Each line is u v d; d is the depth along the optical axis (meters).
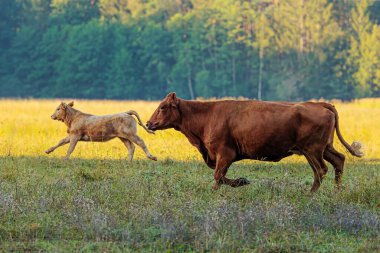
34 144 44.34
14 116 69.94
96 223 21.19
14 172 30.36
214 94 173.12
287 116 27.06
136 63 177.62
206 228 20.56
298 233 20.75
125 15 194.38
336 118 27.66
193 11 179.25
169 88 177.25
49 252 19.20
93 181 29.19
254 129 27.23
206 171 32.50
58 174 31.33
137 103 114.81
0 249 19.50
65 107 37.88
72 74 177.38
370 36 168.50
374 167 35.34
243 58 177.50
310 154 27.25
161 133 51.16
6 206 23.14
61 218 22.58
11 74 185.50
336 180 28.08
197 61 176.38
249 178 31.16
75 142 37.72
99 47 177.38
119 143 46.06
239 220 21.59
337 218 22.41
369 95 164.88
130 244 19.97
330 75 169.75
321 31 173.25
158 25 178.50
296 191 26.64
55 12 199.25
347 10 183.50
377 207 24.62
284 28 179.12
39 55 183.38
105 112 79.56
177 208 23.72
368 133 53.47
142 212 22.80
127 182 27.84
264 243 20.14
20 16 197.25
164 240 20.31
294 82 171.00
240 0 189.62
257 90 176.25
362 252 19.55
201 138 28.44
